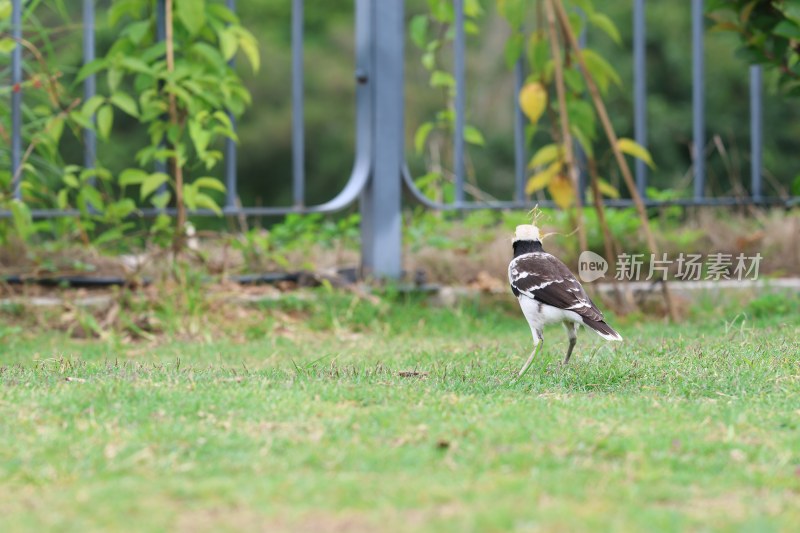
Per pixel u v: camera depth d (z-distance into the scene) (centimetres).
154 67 1228
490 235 1470
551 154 1327
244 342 1166
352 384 811
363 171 1334
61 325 1199
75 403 721
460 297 1325
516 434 648
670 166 3055
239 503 525
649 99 3084
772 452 623
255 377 838
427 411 710
